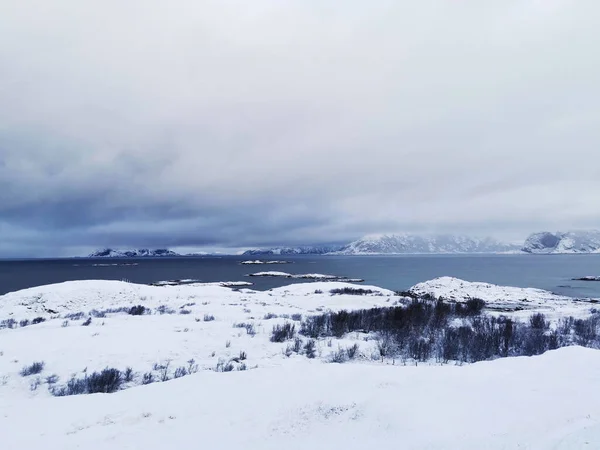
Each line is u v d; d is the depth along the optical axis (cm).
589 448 285
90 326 1445
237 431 464
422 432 379
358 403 502
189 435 463
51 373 924
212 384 682
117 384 863
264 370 760
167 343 1184
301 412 504
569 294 4866
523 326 1593
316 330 1448
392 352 1180
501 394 475
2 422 549
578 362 645
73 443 461
